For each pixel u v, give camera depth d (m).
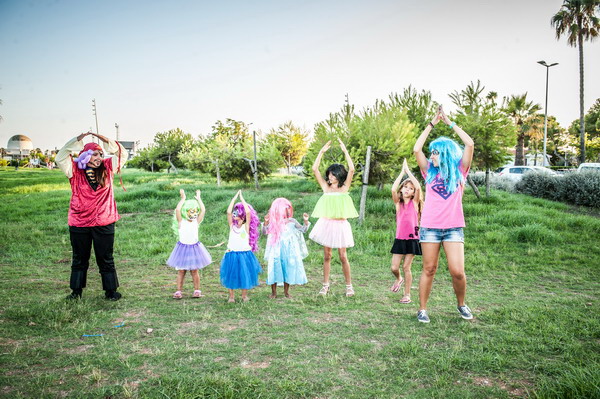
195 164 23.44
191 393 2.74
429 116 14.55
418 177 14.60
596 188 14.46
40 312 4.46
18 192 22.11
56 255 8.08
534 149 49.97
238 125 45.56
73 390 2.80
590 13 27.08
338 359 3.33
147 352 3.47
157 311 4.67
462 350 3.49
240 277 5.01
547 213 11.98
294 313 4.62
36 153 98.81
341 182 5.60
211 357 3.38
